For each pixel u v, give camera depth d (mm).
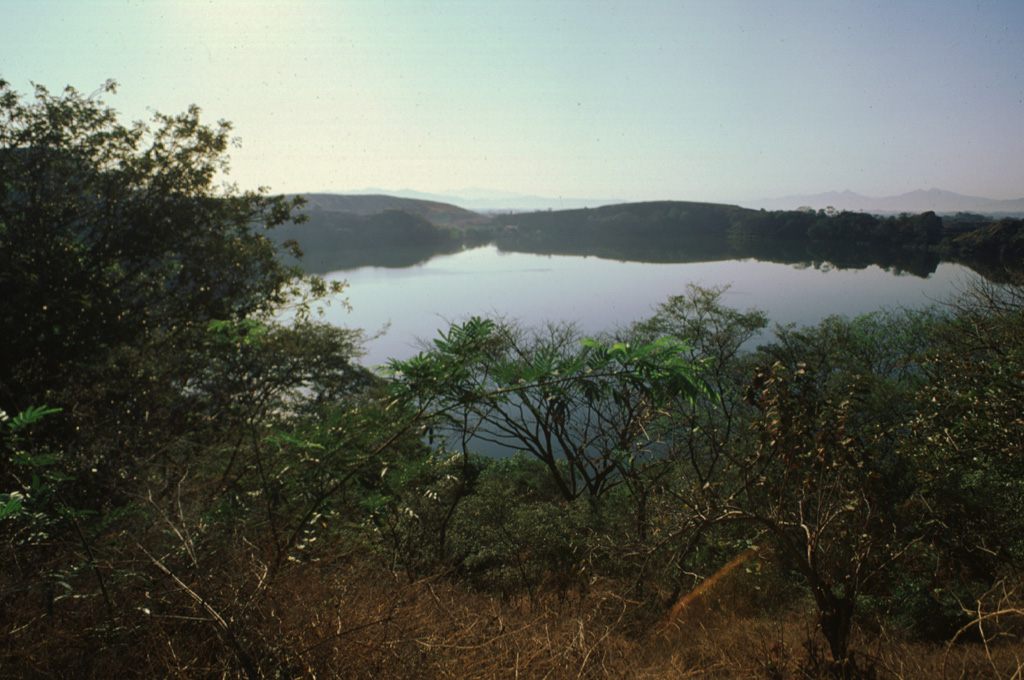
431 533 5441
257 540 2395
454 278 95812
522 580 5715
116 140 13234
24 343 9570
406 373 2844
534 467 14484
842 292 50906
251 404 2896
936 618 4934
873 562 3736
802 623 4660
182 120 13953
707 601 5176
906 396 7113
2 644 1812
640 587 5133
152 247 13203
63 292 10641
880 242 120062
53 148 12500
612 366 3357
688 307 12930
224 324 2932
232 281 14195
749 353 13508
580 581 5516
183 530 2238
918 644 4711
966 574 4391
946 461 5031
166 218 13383
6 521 2131
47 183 12539
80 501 2551
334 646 1906
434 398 2916
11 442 2219
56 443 3555
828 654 3719
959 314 11836
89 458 2742
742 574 5332
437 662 2061
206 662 1844
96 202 13164
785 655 3623
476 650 2326
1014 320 8492
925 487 5312
